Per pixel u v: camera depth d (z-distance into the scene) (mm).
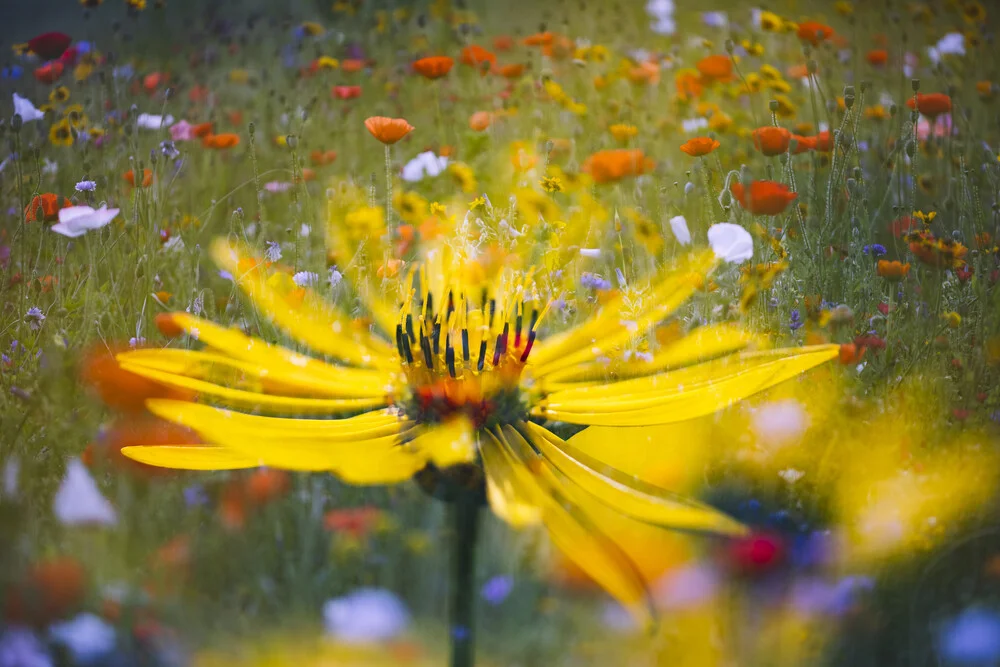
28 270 2996
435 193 3432
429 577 2543
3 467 2600
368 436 2508
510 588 2492
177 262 3156
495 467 2459
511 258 2754
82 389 2666
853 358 2742
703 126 3643
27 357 2809
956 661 2449
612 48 4402
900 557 2521
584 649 2443
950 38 3795
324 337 2674
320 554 2584
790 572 2484
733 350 2725
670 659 2432
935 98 3205
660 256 3037
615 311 2754
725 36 4492
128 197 3254
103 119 3492
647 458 2629
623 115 3623
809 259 2980
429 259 2736
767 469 2627
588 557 2357
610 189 3385
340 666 2402
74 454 2646
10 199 3262
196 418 2428
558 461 2486
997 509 2574
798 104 3855
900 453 2646
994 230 3031
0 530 2500
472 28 4430
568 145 3551
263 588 2518
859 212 3102
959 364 2812
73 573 2420
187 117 3719
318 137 3797
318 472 2650
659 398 2588
